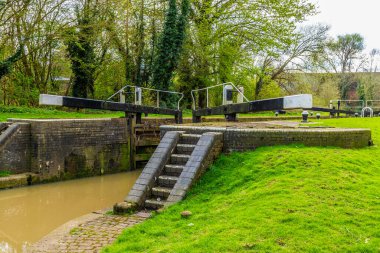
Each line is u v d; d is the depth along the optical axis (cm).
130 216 794
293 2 2625
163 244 583
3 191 1184
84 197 1162
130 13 2681
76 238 683
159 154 934
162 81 2656
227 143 973
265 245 516
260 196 699
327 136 984
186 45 2700
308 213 598
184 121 1878
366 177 772
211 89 2856
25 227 884
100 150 1500
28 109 2005
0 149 1215
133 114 1652
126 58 2759
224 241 540
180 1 2697
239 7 2633
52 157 1329
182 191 820
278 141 968
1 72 2156
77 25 2338
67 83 2950
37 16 2244
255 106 1181
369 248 499
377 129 1468
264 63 3344
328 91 4328
